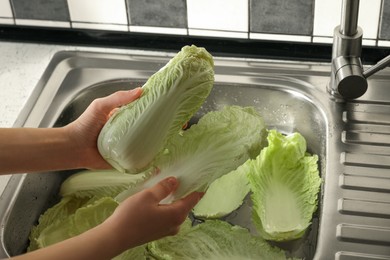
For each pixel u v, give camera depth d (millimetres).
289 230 1047
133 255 1021
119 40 1349
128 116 872
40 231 1082
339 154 1100
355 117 1153
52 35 1375
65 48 1362
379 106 1170
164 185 859
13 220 1059
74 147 957
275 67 1256
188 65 847
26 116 1194
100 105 919
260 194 1112
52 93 1239
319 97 1189
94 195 1143
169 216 846
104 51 1337
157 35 1327
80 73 1282
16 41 1383
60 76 1278
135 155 885
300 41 1275
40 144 937
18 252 1071
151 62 1295
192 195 895
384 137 1119
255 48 1299
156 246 1036
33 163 938
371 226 983
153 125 866
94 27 1344
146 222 820
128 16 1311
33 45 1374
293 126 1239
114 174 1142
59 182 1197
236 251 1038
